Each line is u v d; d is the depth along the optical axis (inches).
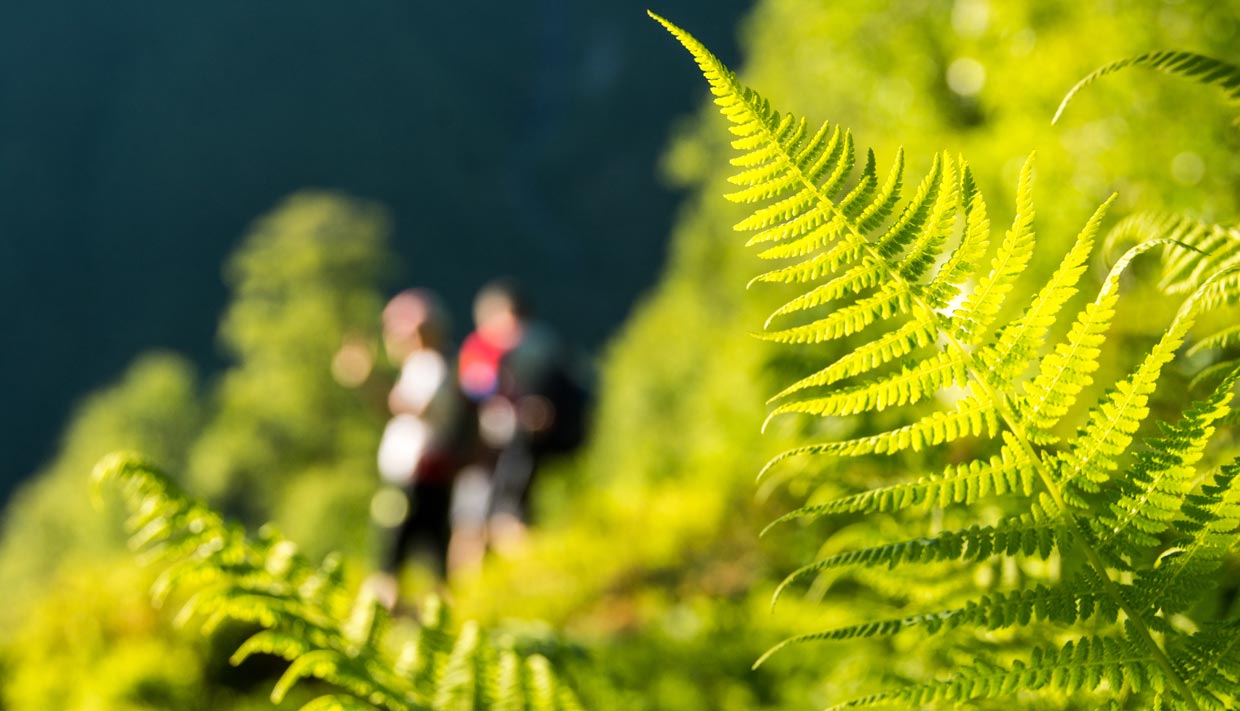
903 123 158.4
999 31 132.6
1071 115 99.3
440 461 320.5
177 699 182.1
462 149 5994.1
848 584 89.4
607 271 5620.1
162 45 6097.4
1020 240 33.8
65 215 5610.2
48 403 5098.4
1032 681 34.1
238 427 2460.6
